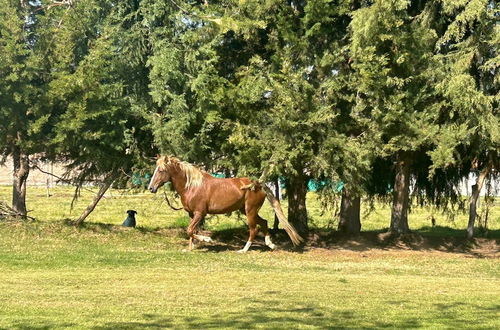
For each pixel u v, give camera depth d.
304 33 20.47
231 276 14.98
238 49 21.84
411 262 19.09
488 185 23.88
